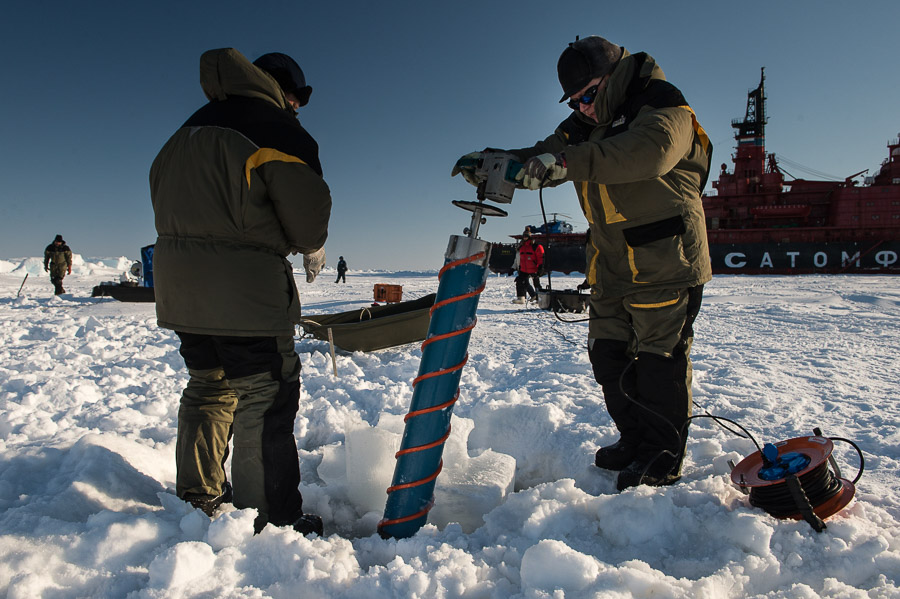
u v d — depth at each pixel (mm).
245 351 2008
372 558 1875
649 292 2426
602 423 3445
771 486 1963
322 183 2031
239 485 2049
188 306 1969
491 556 1777
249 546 1752
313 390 4645
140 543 1744
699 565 1742
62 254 17953
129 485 2256
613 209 2439
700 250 2422
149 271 15617
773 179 33312
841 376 4629
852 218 31250
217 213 1933
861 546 1752
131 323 9562
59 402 4117
